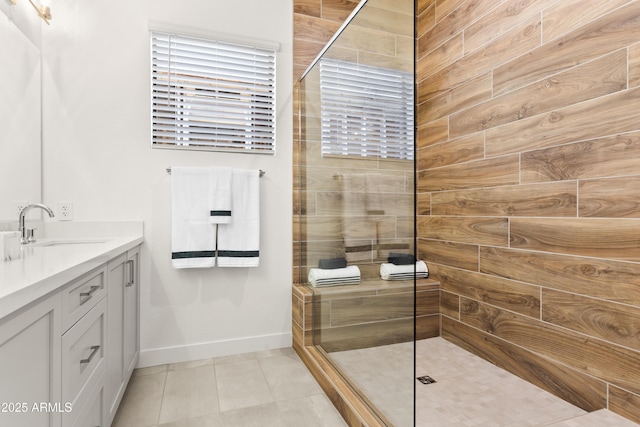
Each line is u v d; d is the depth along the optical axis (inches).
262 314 99.0
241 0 96.2
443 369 82.7
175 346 90.7
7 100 67.7
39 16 78.7
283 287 101.2
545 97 72.3
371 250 59.2
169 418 64.7
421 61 113.6
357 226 64.5
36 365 31.8
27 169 74.7
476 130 91.0
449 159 100.8
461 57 96.3
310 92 90.7
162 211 89.7
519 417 62.6
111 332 58.4
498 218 84.0
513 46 80.0
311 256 92.0
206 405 69.3
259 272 98.7
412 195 47.7
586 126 64.2
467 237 94.0
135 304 81.3
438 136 105.3
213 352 93.7
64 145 82.8
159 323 89.7
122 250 63.6
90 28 84.5
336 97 73.8
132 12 87.1
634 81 56.9
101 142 85.1
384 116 54.9
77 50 83.7
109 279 57.2
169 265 90.4
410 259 48.2
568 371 67.4
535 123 74.5
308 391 75.0
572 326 66.7
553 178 70.6
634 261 56.9
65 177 82.9
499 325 83.6
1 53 65.6
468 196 93.6
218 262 90.9
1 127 65.9
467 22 94.0
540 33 73.3
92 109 84.6
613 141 59.9
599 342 61.9
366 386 61.2
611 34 60.2
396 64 51.5
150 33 88.0
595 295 62.7
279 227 100.7
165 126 90.1
